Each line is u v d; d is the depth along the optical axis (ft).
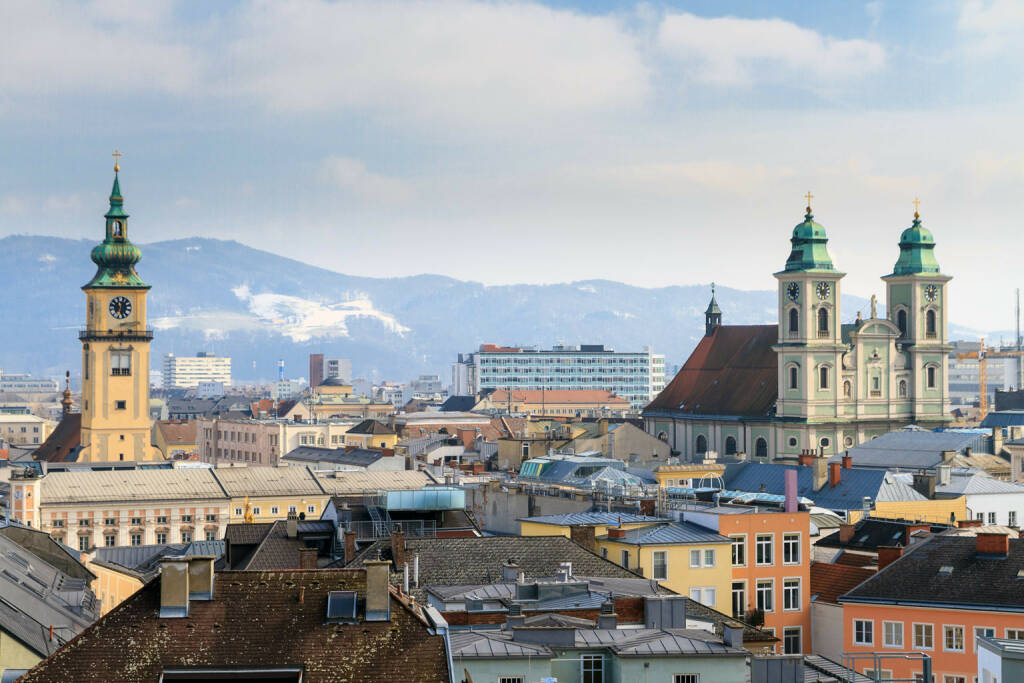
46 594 436.76
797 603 550.36
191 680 257.14
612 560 535.60
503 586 404.16
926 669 384.88
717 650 338.34
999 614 481.05
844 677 384.06
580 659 337.11
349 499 581.12
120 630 261.44
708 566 534.78
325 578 269.44
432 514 552.00
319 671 257.96
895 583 504.84
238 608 265.13
